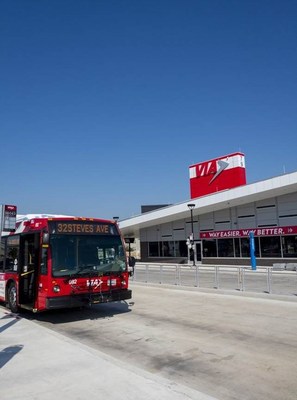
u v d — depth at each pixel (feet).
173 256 150.92
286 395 17.60
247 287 56.39
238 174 125.49
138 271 73.46
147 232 163.63
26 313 40.96
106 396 16.40
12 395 16.71
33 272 37.09
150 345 26.68
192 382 19.39
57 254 34.99
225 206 126.21
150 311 40.86
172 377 20.15
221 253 130.82
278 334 29.37
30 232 37.91
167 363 22.53
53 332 28.89
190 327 32.30
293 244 109.81
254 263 100.53
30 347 24.48
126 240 176.35
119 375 18.94
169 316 37.68
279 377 19.86
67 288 34.60
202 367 21.65
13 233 42.65
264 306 42.83
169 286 62.59
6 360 21.70
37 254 36.40
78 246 36.35
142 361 23.06
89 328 33.27
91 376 18.84
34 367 20.39
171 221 151.84
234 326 32.42
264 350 24.88
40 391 17.11
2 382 18.30
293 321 34.30
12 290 41.37
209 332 30.25
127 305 45.34
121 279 38.01
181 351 24.95
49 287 34.01
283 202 113.39
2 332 29.17
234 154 127.03
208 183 135.03
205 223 137.08
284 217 112.98
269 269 51.49
